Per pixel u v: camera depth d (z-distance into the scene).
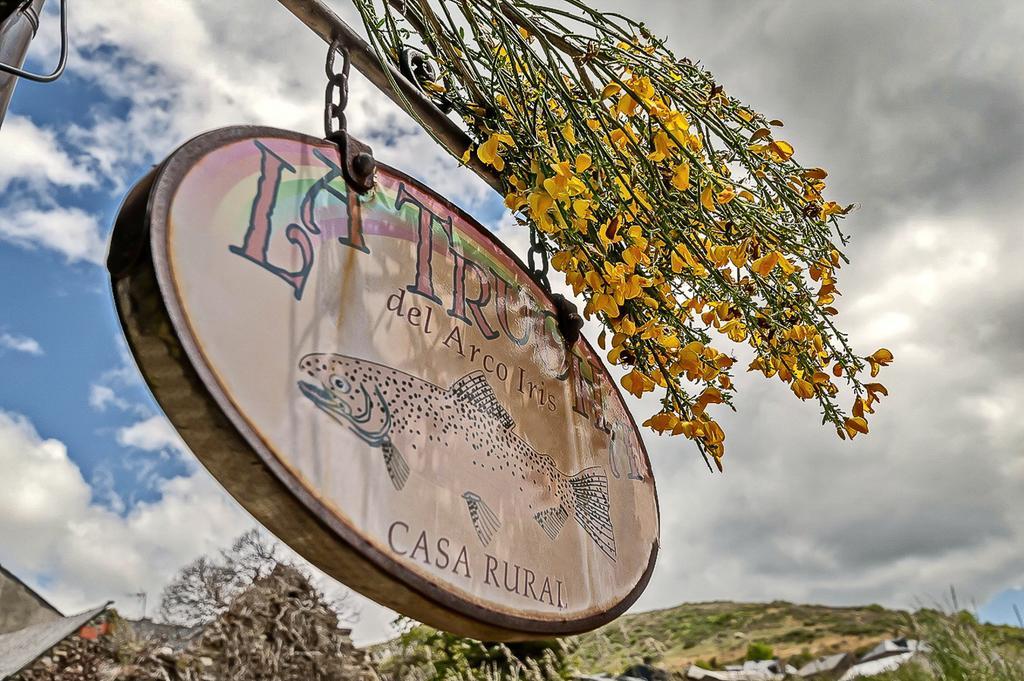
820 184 1.42
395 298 1.00
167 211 0.78
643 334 1.29
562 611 1.05
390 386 0.93
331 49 1.17
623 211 1.22
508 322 1.21
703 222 1.22
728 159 1.36
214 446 0.76
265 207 0.88
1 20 0.78
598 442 1.33
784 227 1.36
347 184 1.01
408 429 0.93
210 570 8.76
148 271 0.75
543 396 1.22
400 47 1.29
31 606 22.91
